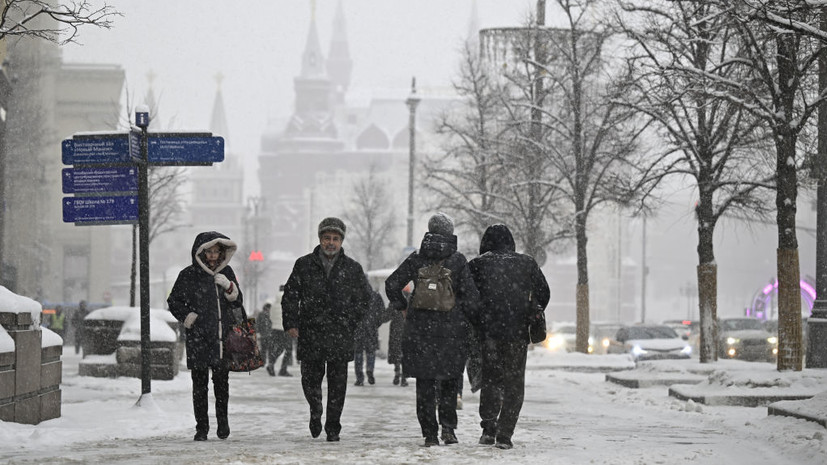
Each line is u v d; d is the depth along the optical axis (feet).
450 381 102.42
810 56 188.44
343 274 104.27
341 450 93.81
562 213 390.83
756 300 592.19
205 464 82.33
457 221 406.62
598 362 334.85
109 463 84.02
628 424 137.59
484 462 86.58
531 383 248.52
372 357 226.17
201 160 149.69
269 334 279.69
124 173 150.82
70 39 163.12
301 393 197.57
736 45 241.76
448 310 98.43
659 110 236.63
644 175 254.88
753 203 256.32
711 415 153.38
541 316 100.68
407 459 87.51
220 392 107.96
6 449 97.71
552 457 91.04
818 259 211.41
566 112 357.00
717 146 251.39
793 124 196.44
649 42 242.78
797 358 193.57
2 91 299.58
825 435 109.29
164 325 226.17
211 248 105.19
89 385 205.98
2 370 113.19
